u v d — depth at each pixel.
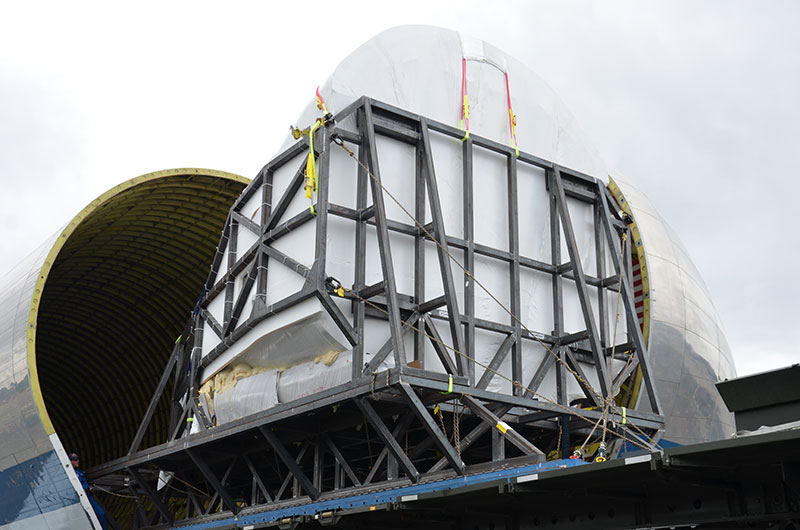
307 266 12.87
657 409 14.22
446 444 10.74
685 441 19.12
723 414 20.12
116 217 21.84
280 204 13.74
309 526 12.81
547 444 15.29
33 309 17.31
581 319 15.38
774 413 8.57
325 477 18.16
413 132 13.84
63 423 32.59
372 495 11.74
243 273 15.43
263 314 13.38
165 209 22.27
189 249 24.48
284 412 12.52
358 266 12.66
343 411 13.12
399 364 10.77
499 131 15.21
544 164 15.37
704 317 20.20
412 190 13.74
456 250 13.88
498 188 14.84
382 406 12.59
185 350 18.02
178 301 26.86
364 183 13.13
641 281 18.44
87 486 17.47
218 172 20.77
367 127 13.00
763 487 7.71
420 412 10.67
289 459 13.03
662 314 19.08
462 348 12.28
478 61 15.23
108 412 31.05
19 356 16.89
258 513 14.27
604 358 14.23
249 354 14.55
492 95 15.27
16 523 16.70
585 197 16.03
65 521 16.05
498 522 10.36
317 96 13.62
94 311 27.95
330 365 12.76
